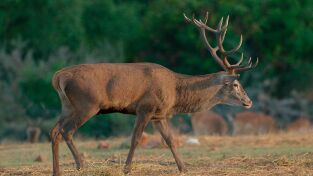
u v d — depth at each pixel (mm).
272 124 49375
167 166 27516
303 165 26484
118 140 39156
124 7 69625
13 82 61250
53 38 65812
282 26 66000
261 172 25125
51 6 65688
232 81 26766
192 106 26656
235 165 27484
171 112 26578
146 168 26750
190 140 36312
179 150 33812
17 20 66062
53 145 25266
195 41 64000
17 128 59844
